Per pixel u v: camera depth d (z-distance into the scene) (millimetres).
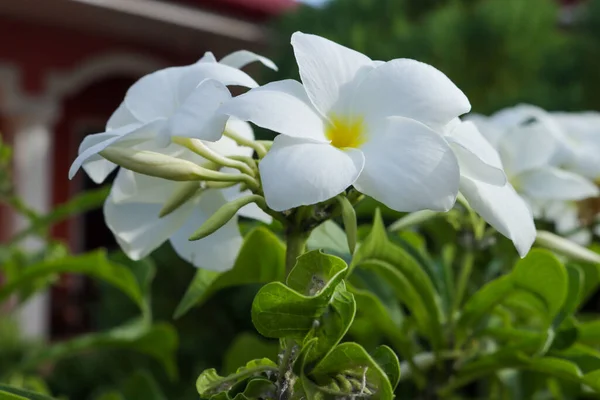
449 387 681
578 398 899
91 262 725
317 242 637
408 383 1149
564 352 650
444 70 1813
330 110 528
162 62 3398
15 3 2883
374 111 528
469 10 2012
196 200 583
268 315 507
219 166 548
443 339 678
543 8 1885
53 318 3111
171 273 1798
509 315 704
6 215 3029
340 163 503
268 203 496
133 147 542
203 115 510
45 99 3082
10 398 550
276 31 2381
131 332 747
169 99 543
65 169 3465
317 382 513
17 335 2117
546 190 743
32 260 816
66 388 1834
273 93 520
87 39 3221
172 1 2832
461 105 525
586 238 817
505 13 1819
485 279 785
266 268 646
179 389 1741
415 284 653
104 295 1904
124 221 580
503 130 776
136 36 3297
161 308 1789
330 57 535
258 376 531
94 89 3537
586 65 1885
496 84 1842
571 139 834
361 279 726
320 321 510
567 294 640
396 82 529
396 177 506
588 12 1952
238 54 569
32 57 3102
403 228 684
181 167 533
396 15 2096
